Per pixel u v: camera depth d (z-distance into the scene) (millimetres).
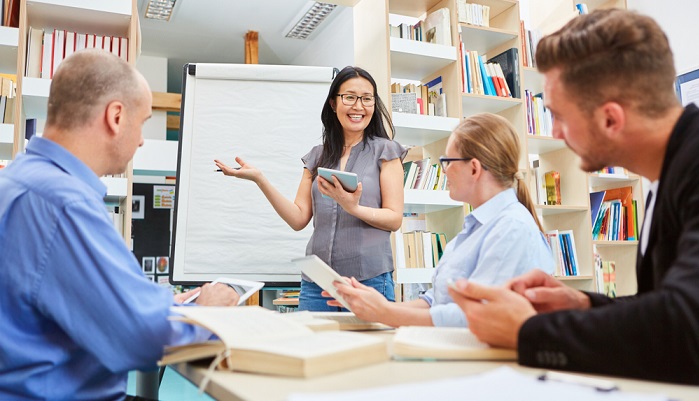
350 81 2084
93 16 2902
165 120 7254
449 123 3447
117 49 2959
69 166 1044
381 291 1999
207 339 962
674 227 760
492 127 1396
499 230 1258
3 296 935
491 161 1376
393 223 1979
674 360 611
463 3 3650
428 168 3387
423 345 809
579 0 4336
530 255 1233
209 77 2738
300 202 2178
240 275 2572
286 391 621
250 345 750
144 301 906
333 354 714
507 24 3902
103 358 898
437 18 3590
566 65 802
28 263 925
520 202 1450
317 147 2221
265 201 2666
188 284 2531
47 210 939
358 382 660
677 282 633
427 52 3439
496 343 792
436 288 1404
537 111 3934
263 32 7465
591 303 926
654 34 765
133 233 7027
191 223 2586
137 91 1121
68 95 1062
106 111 1076
